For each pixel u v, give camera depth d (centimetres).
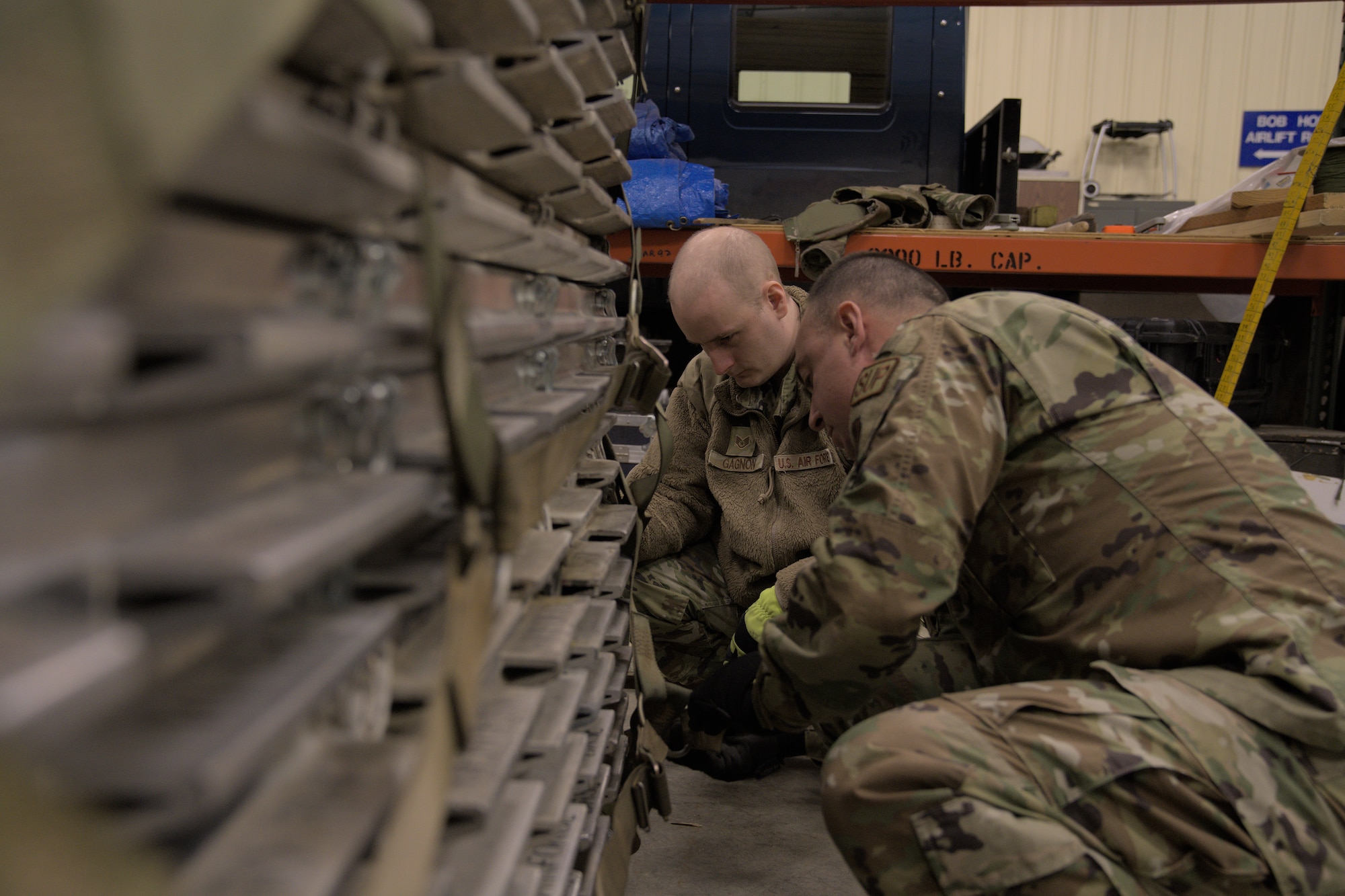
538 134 67
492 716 66
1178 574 111
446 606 48
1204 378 326
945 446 110
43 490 26
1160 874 97
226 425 37
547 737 72
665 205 261
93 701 24
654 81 315
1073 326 120
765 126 316
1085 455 116
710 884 159
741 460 201
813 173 317
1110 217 448
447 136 53
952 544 108
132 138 23
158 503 32
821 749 198
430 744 46
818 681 114
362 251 45
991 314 121
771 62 315
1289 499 114
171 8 24
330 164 35
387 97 46
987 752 101
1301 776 100
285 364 32
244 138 29
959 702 107
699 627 206
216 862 34
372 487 42
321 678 36
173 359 29
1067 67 681
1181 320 325
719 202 287
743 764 195
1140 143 684
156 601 29
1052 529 117
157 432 32
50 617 26
